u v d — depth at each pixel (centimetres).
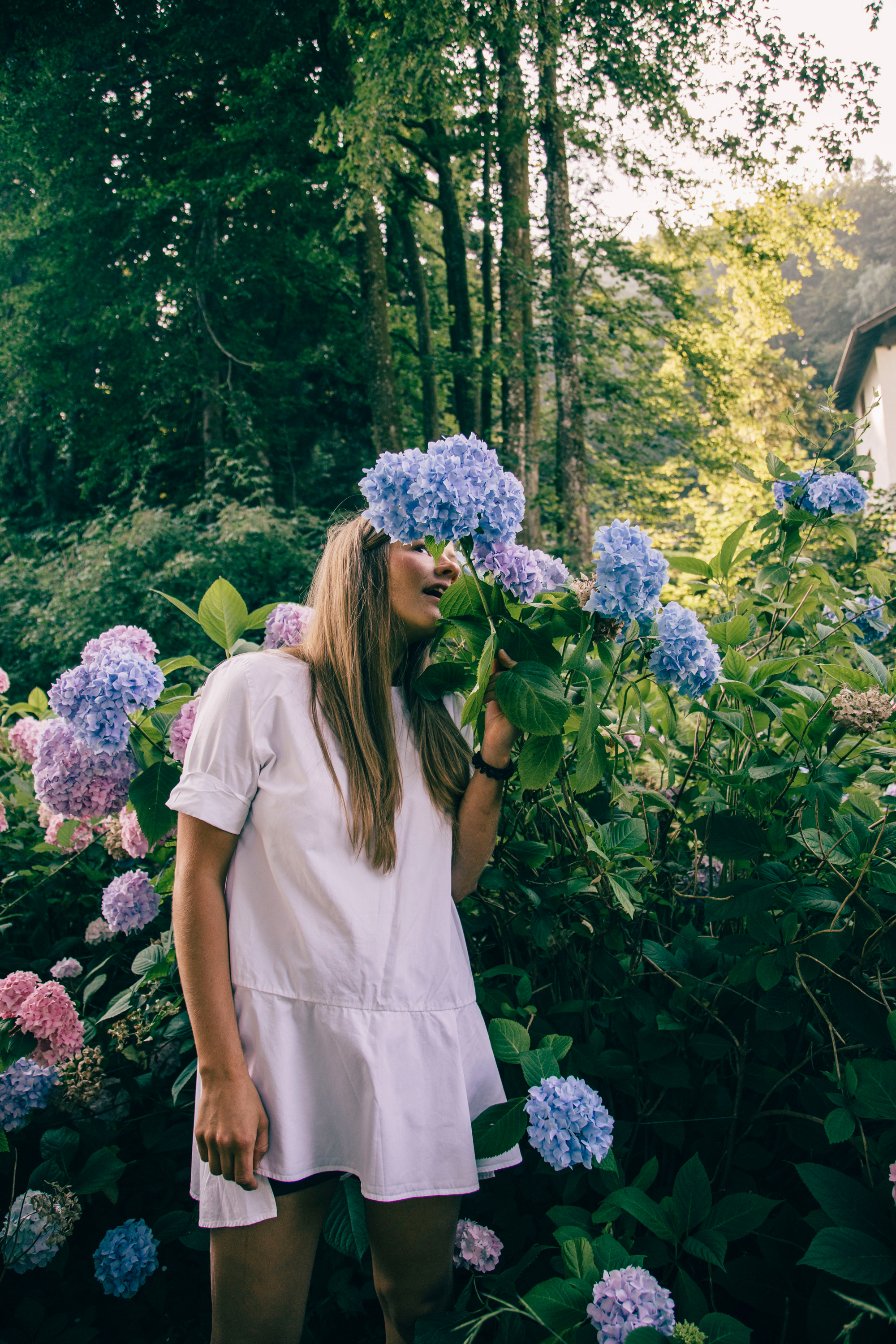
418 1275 118
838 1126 112
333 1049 110
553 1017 154
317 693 120
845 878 134
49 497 1409
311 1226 114
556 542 1152
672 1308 99
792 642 183
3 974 192
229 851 116
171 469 1372
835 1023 139
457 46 898
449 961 122
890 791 157
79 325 1202
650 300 1303
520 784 148
